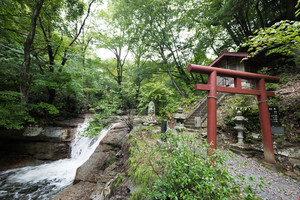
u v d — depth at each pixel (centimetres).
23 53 700
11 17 657
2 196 505
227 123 569
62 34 934
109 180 405
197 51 1226
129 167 348
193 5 1149
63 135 877
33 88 806
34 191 529
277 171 342
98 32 1305
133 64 1758
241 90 379
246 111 528
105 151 611
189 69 354
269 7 838
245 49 1047
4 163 716
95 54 1477
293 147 384
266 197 250
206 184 152
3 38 673
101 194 356
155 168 287
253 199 190
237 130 487
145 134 550
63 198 421
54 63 899
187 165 172
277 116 437
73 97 1164
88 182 490
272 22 887
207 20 1008
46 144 818
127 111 962
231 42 1238
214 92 350
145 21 1282
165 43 1255
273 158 367
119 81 1616
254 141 462
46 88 925
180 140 230
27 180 602
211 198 168
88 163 566
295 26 214
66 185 566
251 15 943
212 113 341
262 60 931
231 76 381
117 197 289
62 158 810
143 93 872
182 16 1193
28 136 794
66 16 848
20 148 789
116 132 718
